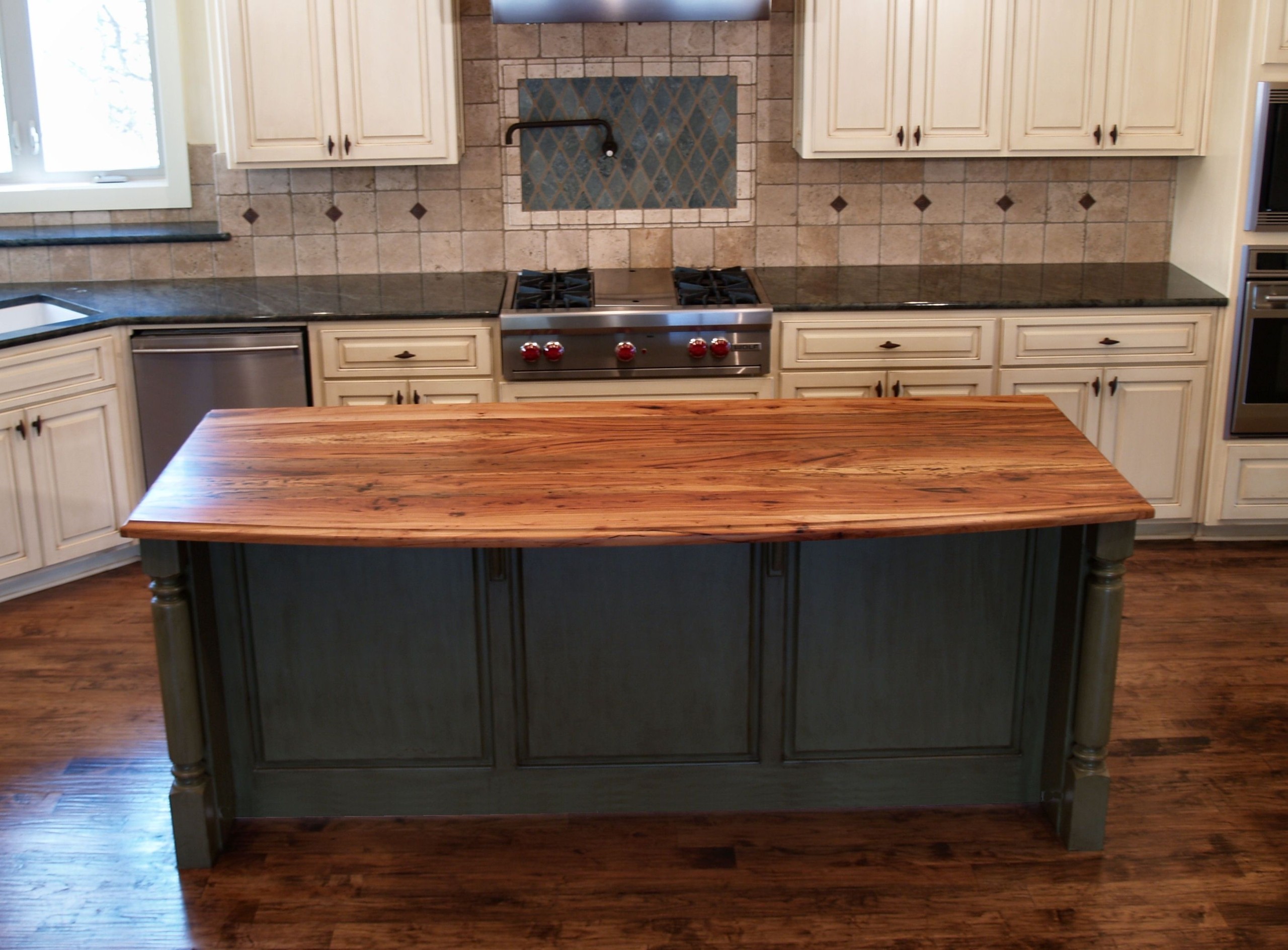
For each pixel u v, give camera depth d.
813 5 4.40
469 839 3.03
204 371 4.34
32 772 3.32
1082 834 2.95
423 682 2.99
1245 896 2.81
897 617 2.96
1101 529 2.71
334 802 3.09
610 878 2.89
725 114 4.84
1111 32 4.43
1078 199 4.94
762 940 2.69
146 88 5.02
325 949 2.67
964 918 2.75
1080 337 4.44
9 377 4.01
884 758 3.09
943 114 4.50
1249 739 3.44
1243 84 4.29
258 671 2.98
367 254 4.96
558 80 4.79
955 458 2.88
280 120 4.48
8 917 2.78
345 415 3.21
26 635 4.06
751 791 3.10
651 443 2.98
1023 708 3.07
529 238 4.96
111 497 4.38
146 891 2.86
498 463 2.86
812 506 2.58
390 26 4.41
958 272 4.90
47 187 5.00
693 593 2.94
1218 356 4.49
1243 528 4.75
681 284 4.58
